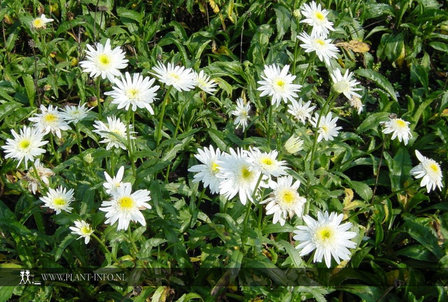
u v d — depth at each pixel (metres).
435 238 1.17
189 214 1.11
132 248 1.03
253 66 1.42
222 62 1.39
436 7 1.60
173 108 1.32
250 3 1.52
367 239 1.19
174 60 1.40
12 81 1.36
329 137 1.13
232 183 0.95
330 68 1.41
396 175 1.27
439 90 1.39
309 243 0.96
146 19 1.51
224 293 1.09
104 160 1.23
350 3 1.54
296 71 1.38
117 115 1.24
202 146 1.32
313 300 1.12
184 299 1.04
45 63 1.38
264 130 1.27
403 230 1.19
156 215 1.07
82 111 1.09
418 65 1.49
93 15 1.47
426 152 1.34
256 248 1.03
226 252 1.03
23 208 1.16
